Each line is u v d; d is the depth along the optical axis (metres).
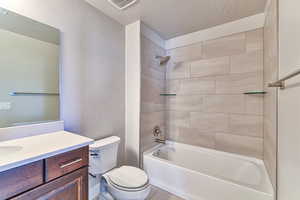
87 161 1.00
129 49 1.99
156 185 1.84
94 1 1.51
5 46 1.02
